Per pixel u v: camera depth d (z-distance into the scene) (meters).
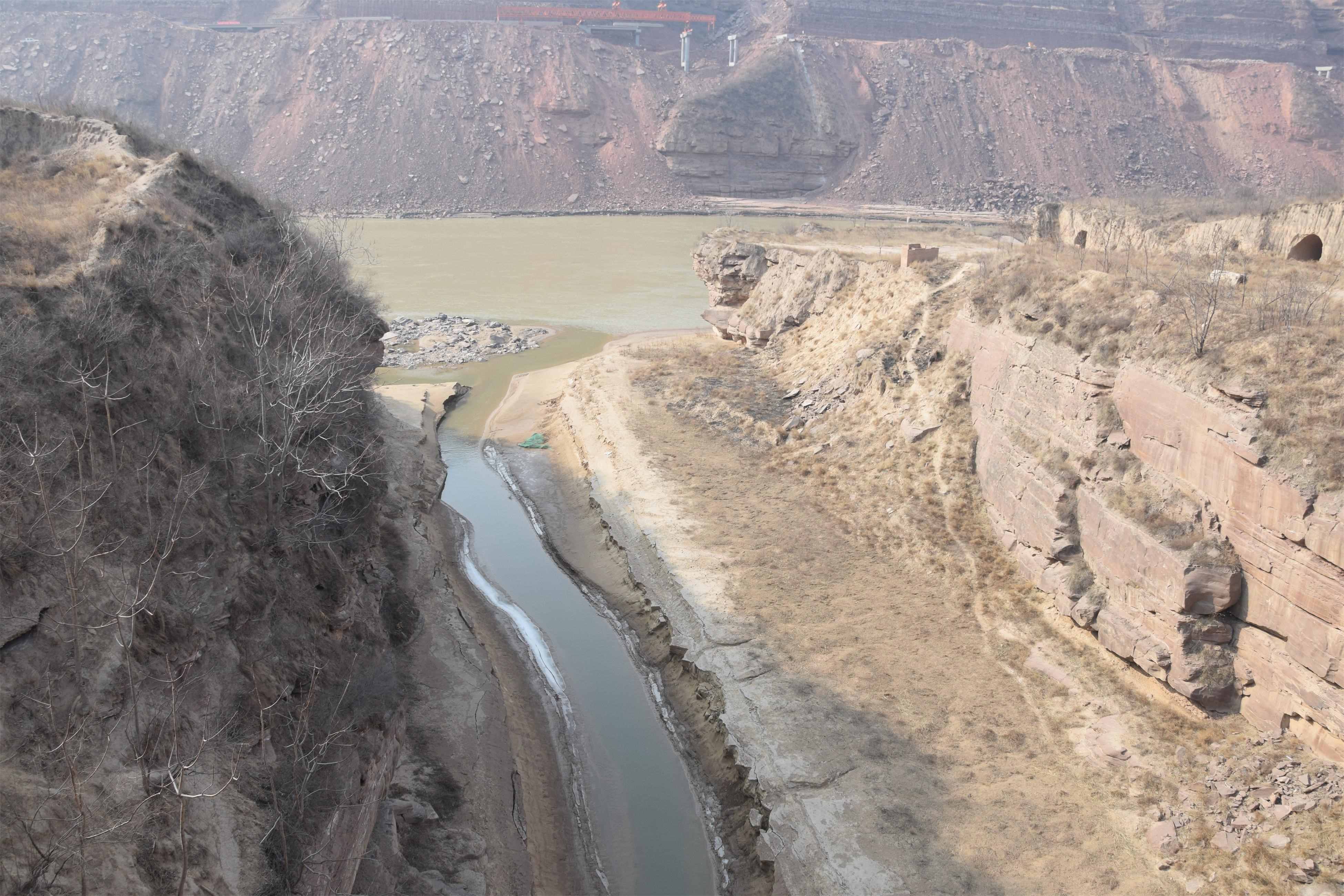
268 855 16.23
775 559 38.41
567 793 28.48
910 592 35.75
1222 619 26.55
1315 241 40.06
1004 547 36.78
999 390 39.31
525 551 43.06
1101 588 30.83
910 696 30.06
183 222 31.17
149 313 24.56
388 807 22.27
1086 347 33.25
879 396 47.88
